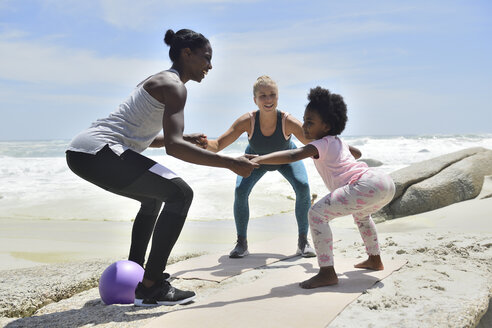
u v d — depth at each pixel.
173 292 2.85
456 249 3.99
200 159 2.70
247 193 4.32
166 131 2.70
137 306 2.84
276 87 4.17
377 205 3.12
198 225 6.92
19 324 2.60
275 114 4.23
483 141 33.34
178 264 3.98
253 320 2.42
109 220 7.36
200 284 3.34
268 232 6.34
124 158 2.73
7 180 12.45
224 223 7.11
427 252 3.99
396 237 4.79
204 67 3.09
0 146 30.45
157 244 2.77
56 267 3.93
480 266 3.46
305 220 4.25
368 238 3.38
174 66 3.07
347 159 3.20
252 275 3.53
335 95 3.23
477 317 2.51
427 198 6.68
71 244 5.54
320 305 2.62
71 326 2.53
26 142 33.97
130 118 2.84
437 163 7.33
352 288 2.95
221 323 2.39
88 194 9.73
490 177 6.98
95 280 3.59
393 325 2.30
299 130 4.25
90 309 2.86
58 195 9.61
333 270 3.04
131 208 8.28
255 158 3.04
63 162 16.84
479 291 2.82
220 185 10.38
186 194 2.81
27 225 6.85
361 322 2.36
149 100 2.81
